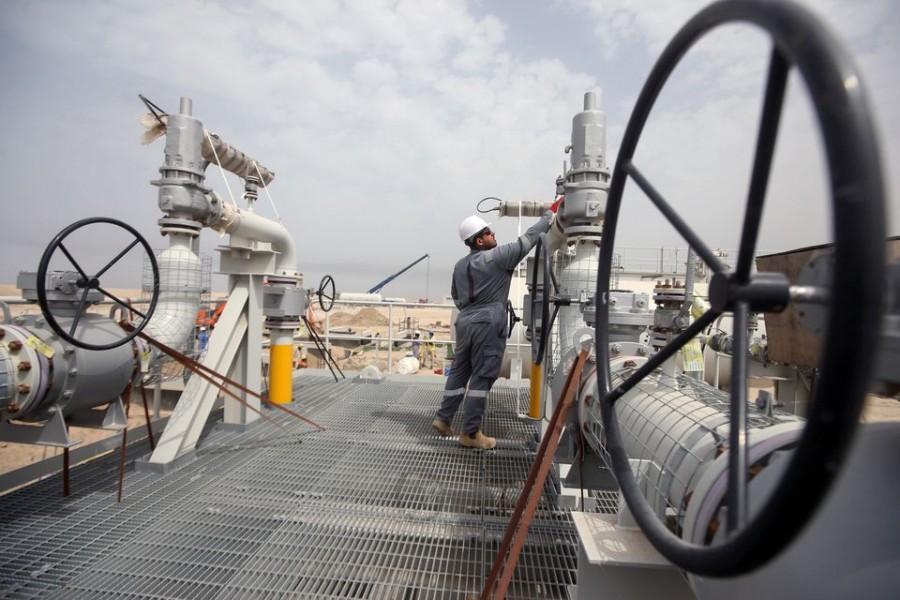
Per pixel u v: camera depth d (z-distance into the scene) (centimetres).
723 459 91
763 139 60
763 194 61
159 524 198
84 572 165
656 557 113
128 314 246
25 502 215
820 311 61
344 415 365
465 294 295
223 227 306
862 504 67
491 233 316
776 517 47
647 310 204
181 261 270
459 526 199
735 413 65
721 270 67
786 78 58
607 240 106
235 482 241
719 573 57
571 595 147
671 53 78
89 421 221
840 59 44
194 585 159
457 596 158
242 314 325
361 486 238
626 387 99
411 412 375
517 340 561
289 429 329
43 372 180
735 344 63
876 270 41
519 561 176
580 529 127
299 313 381
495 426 346
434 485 240
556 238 319
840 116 43
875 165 42
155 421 316
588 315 210
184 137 270
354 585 161
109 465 259
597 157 276
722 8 62
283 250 370
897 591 62
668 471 111
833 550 67
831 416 44
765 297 59
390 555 178
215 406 384
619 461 96
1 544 182
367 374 486
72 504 213
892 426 72
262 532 193
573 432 203
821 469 44
